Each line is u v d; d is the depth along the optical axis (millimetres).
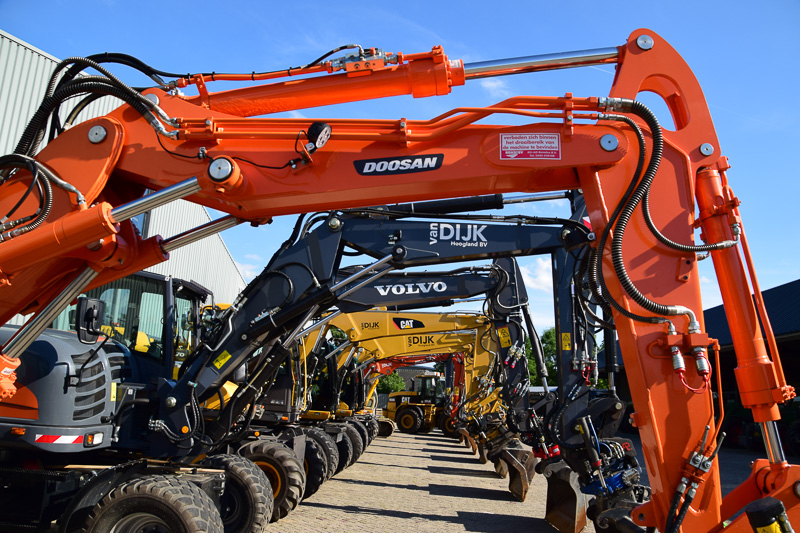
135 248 4227
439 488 10719
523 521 7945
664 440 3268
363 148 3859
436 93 3910
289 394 9227
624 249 3545
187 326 6902
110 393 5340
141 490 4285
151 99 4098
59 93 3914
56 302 3928
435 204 6074
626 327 3453
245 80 4086
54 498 4930
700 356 3279
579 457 6371
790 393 3193
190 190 3775
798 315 18453
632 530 4766
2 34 11094
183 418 5266
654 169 3443
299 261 5555
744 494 3252
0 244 3688
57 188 3865
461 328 14344
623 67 3781
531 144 3723
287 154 3898
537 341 8477
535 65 3773
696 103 3723
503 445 12461
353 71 3895
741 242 3459
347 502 8742
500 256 6078
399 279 7367
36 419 4879
